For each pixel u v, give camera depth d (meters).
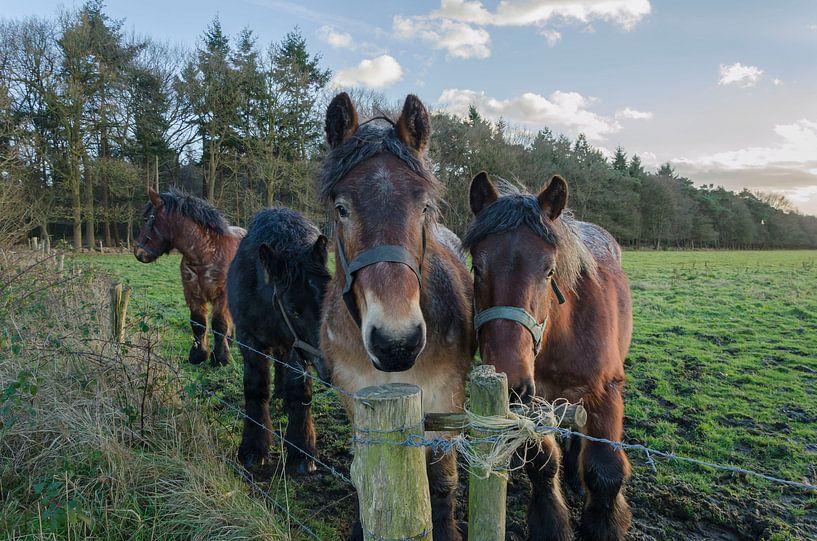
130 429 3.45
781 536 3.24
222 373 6.28
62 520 2.66
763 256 39.53
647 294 13.42
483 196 3.04
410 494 1.67
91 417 3.42
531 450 2.92
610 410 2.87
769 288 14.41
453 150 29.06
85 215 25.05
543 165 37.34
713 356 7.30
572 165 40.59
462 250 2.90
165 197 6.69
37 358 3.92
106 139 26.06
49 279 5.91
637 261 28.86
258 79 25.56
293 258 3.88
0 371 3.77
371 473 1.66
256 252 4.20
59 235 30.22
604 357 2.85
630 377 6.42
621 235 45.06
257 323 4.16
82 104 23.50
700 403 5.50
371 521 1.69
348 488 3.80
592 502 2.97
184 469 3.12
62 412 3.36
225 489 3.08
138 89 27.11
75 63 23.83
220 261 6.57
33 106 24.06
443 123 28.80
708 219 61.69
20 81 23.11
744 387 6.03
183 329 8.05
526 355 2.46
